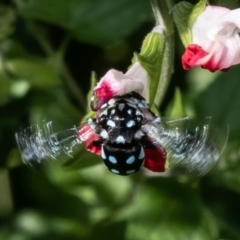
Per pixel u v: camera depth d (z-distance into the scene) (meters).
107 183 0.17
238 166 0.16
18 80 0.17
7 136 0.17
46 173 0.18
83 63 0.19
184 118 0.13
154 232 0.15
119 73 0.13
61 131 0.13
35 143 0.13
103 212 0.17
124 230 0.17
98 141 0.13
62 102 0.17
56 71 0.17
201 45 0.13
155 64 0.13
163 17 0.14
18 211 0.18
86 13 0.17
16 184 0.18
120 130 0.13
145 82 0.13
